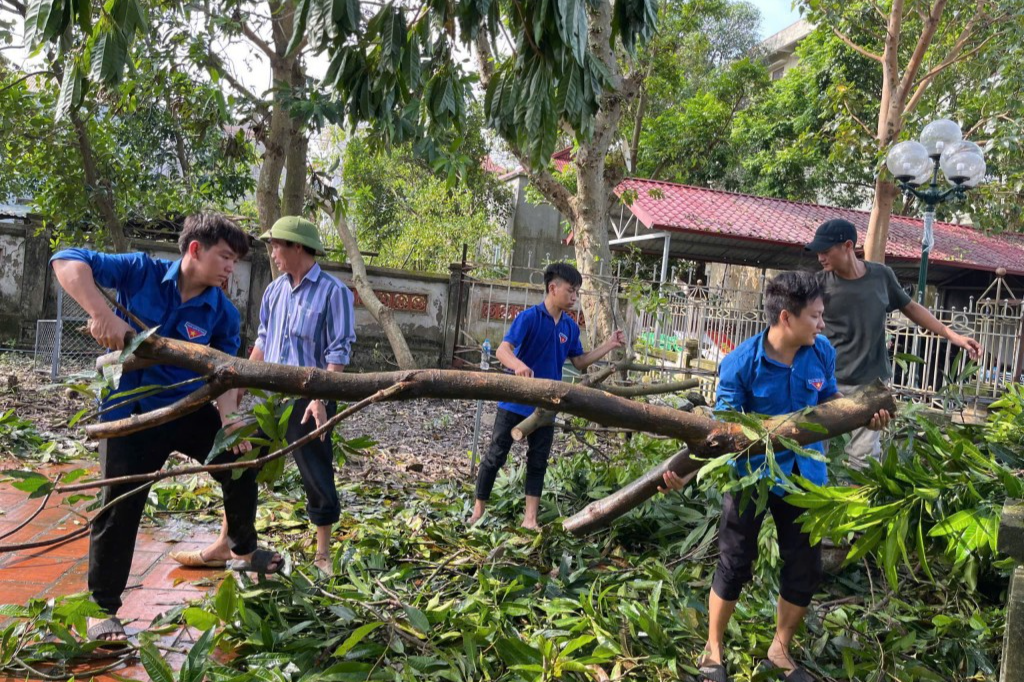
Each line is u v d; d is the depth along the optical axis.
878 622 3.79
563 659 3.05
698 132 25.14
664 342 11.49
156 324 3.23
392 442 8.10
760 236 17.11
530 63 3.31
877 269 4.85
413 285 12.41
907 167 9.26
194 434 3.39
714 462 2.79
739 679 3.27
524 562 4.35
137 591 3.83
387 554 4.32
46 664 3.06
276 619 3.36
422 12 3.62
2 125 9.50
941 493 2.91
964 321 10.05
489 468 5.00
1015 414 4.76
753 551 3.24
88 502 5.13
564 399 2.77
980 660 3.34
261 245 11.98
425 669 3.03
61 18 2.79
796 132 21.94
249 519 3.57
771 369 3.32
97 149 10.58
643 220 17.23
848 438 4.48
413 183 21.27
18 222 11.95
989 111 14.66
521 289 12.77
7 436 6.19
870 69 19.16
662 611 3.65
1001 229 15.38
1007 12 13.78
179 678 2.61
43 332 10.88
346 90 3.85
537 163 3.37
